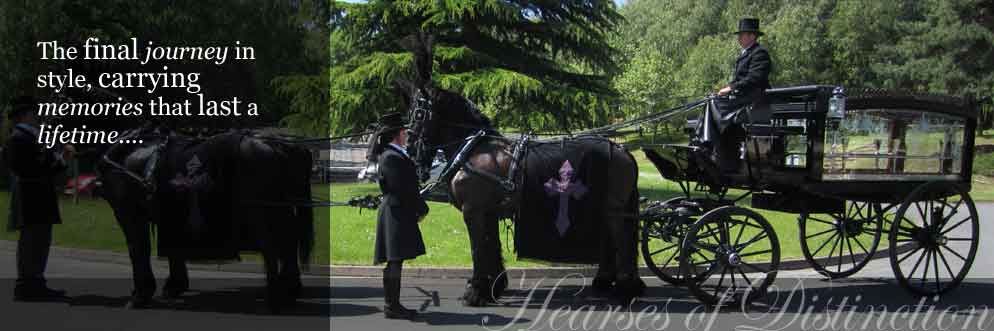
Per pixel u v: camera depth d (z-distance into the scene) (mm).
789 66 45188
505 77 19578
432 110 7598
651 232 8125
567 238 7418
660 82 42250
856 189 7836
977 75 29906
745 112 7465
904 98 7828
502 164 7496
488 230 7648
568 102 20906
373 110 20781
